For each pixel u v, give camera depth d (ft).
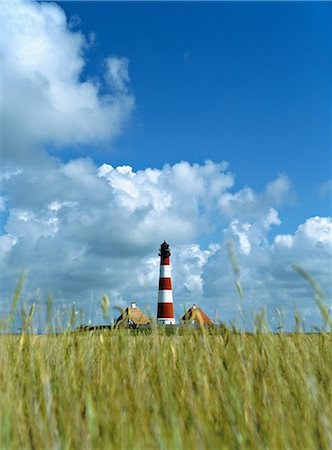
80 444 10.48
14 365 14.52
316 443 10.32
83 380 14.25
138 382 13.30
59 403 12.61
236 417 11.35
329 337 15.37
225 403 11.78
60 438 10.92
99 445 10.30
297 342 15.17
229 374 13.74
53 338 16.10
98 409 11.94
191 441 10.05
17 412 11.40
